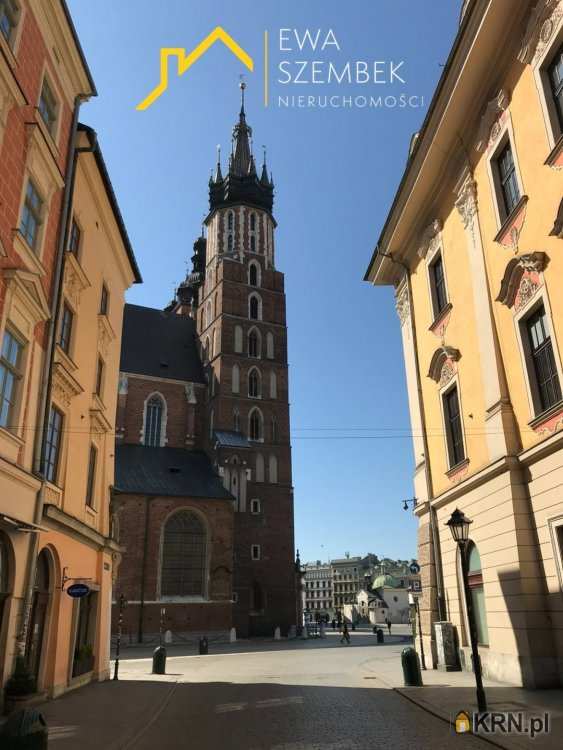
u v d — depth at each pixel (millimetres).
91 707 14414
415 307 24234
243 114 85875
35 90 15109
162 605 50781
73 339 18922
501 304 16922
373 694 15508
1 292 12953
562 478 13852
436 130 19453
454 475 19922
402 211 23344
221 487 58781
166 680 20844
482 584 17469
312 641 51031
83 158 19281
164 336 74312
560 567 13977
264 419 66875
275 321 72438
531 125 15453
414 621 24828
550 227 14492
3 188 13141
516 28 15992
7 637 13031
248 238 75562
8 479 12961
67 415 18078
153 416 66125
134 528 51969
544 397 15125
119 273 26078
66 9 16078
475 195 18750
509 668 15281
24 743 6809
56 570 16734
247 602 57094
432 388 22141
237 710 13750
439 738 9922
